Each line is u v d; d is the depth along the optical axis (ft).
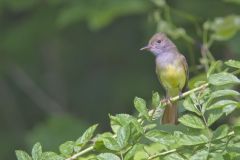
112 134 24.25
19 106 64.59
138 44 59.93
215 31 36.52
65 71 62.39
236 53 44.45
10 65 61.26
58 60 61.98
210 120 23.16
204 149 23.03
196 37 45.57
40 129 47.52
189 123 23.21
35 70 62.39
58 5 56.75
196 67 34.65
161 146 25.49
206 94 23.67
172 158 23.45
